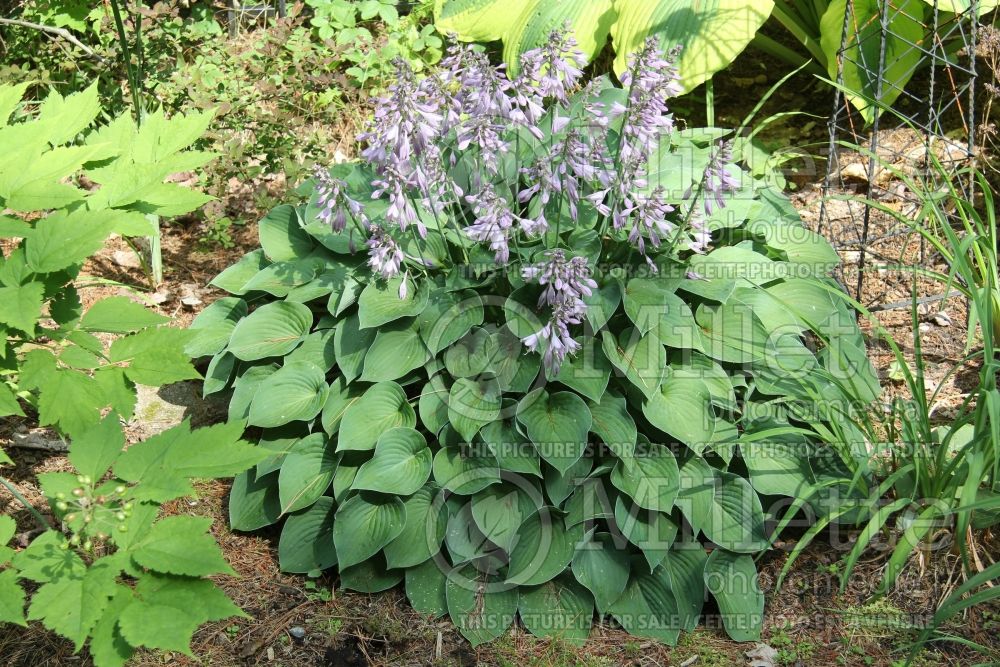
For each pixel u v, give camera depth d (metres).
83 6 2.50
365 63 2.66
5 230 1.60
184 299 2.26
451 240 1.91
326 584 1.82
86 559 1.81
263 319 1.93
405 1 2.95
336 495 1.81
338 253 1.97
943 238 2.26
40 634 1.73
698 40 2.35
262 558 1.85
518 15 2.65
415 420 1.82
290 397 1.87
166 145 1.77
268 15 2.94
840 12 2.33
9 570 1.50
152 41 2.47
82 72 2.50
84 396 1.58
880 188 2.40
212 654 1.73
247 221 2.44
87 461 1.56
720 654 1.72
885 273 2.26
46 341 2.01
